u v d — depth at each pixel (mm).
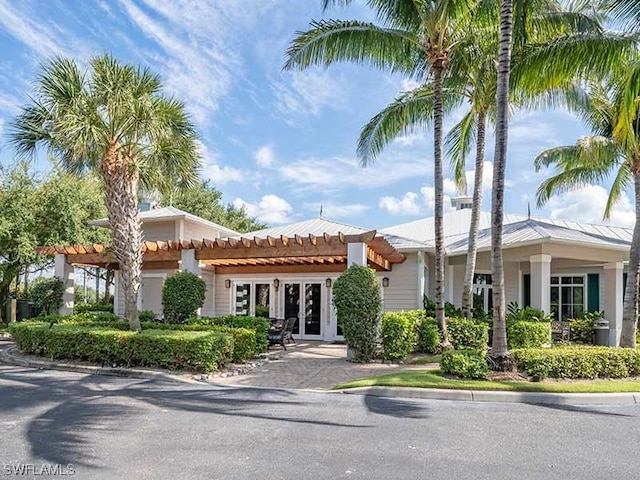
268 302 20344
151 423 6883
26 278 26062
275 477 4871
